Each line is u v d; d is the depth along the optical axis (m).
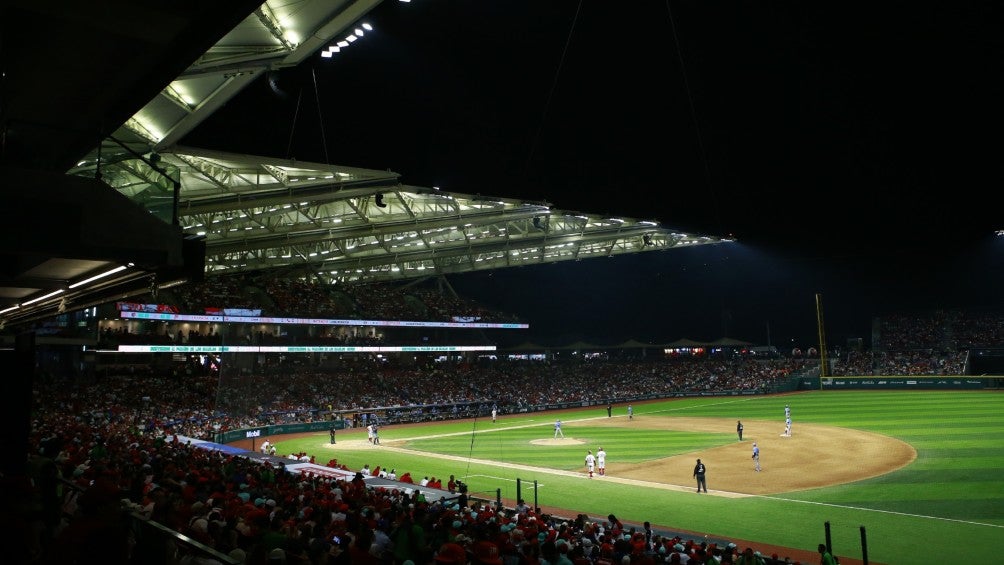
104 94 11.95
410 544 9.22
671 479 30.23
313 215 45.44
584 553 12.62
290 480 19.36
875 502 24.31
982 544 18.86
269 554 6.97
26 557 5.16
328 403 62.97
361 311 72.94
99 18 9.27
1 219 7.58
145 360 61.97
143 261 8.60
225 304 62.69
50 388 48.84
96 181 8.28
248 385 61.47
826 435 42.44
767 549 19.14
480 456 38.53
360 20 22.58
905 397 66.88
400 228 49.97
